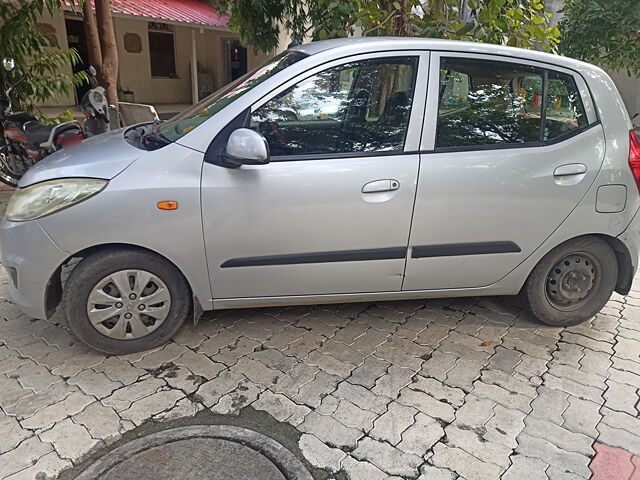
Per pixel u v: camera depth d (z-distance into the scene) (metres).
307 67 2.70
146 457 2.11
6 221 2.64
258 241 2.70
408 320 3.35
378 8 5.02
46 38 6.52
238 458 2.12
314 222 2.70
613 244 3.15
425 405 2.51
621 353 3.03
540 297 3.20
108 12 6.98
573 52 8.52
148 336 2.83
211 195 2.58
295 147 2.69
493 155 2.81
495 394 2.61
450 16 5.02
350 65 2.72
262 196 2.62
